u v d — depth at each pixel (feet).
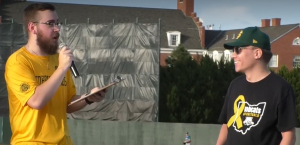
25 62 14.96
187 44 168.76
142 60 74.28
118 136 66.23
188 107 87.30
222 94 92.27
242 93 15.62
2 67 74.95
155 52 73.61
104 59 75.87
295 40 172.96
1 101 74.33
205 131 60.95
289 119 14.85
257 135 15.10
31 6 15.25
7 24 75.31
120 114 74.43
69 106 16.70
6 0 160.76
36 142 15.07
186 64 93.25
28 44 15.43
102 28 76.02
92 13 166.71
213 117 89.76
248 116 15.30
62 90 15.72
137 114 73.97
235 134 15.56
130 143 65.57
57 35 15.42
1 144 66.95
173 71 89.76
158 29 73.72
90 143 67.46
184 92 88.38
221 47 169.48
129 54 74.95
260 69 15.47
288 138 14.83
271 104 14.96
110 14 168.25
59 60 14.73
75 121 68.13
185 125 62.23
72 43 77.25
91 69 76.43
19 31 75.05
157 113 73.20
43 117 15.19
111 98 75.05
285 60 171.94
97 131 67.21
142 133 64.85
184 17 177.47
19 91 14.64
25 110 15.05
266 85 15.21
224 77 93.20
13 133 15.52
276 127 15.07
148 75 73.92
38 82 15.08
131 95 74.49
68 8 166.09
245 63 15.52
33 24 15.17
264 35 15.48
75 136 68.08
